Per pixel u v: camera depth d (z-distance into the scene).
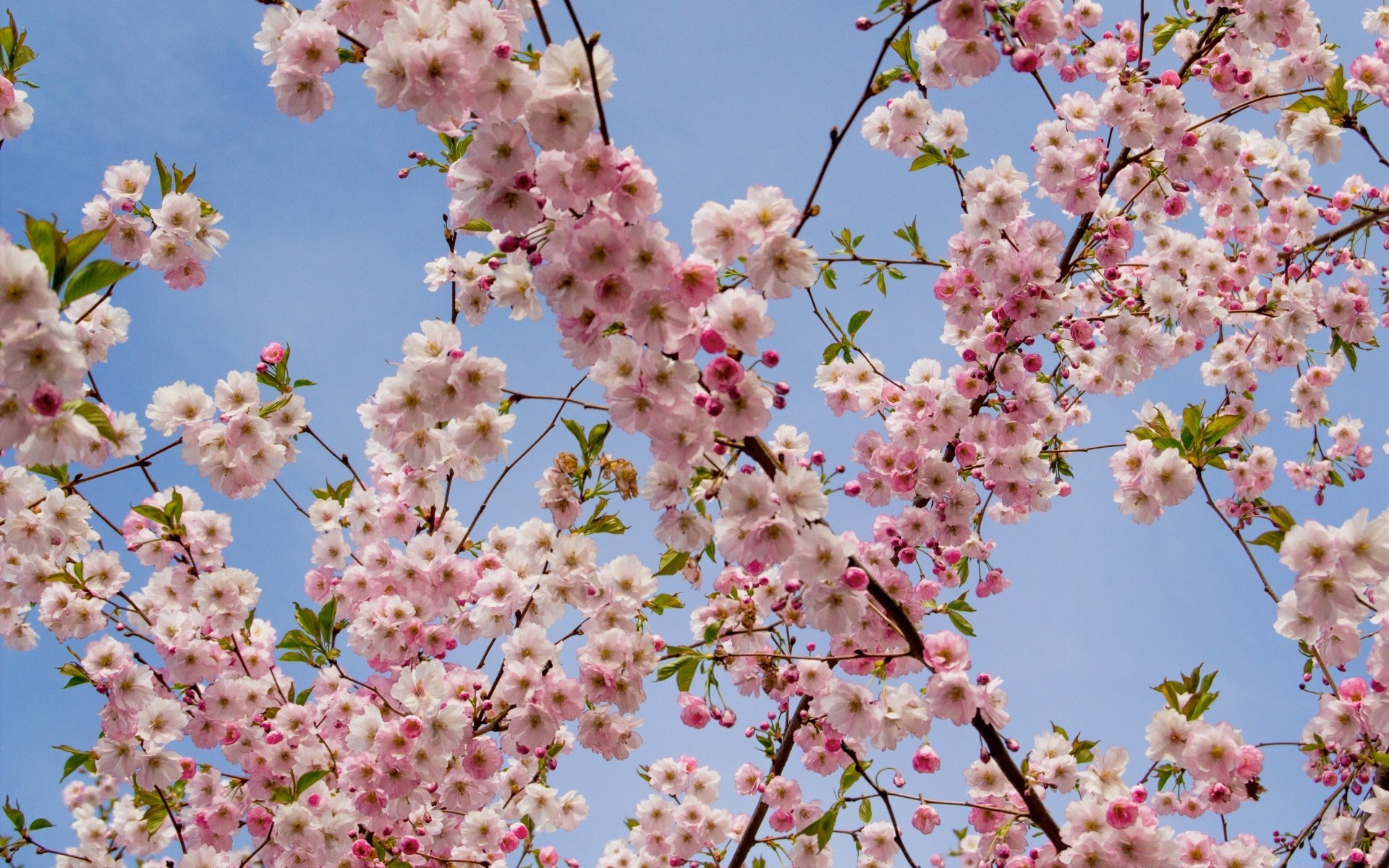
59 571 3.96
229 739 4.09
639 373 2.74
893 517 4.27
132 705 3.94
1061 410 5.45
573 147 2.60
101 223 3.80
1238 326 5.79
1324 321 5.50
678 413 2.68
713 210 2.73
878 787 3.45
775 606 3.68
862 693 3.23
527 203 2.73
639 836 4.72
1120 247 4.71
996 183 4.44
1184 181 4.59
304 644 4.22
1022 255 4.33
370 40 2.86
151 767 4.08
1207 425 3.53
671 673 3.52
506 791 4.56
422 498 4.31
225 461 3.81
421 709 3.67
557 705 3.51
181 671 4.07
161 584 4.23
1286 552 2.81
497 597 3.91
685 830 4.66
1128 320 5.00
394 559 4.25
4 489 3.37
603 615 3.64
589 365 2.89
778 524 2.72
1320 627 3.21
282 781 4.08
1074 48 4.81
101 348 3.65
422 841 4.12
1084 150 4.63
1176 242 5.19
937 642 3.04
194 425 3.76
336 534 4.51
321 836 3.86
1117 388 5.56
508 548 4.30
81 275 2.28
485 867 4.13
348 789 3.94
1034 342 4.74
